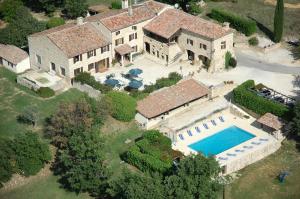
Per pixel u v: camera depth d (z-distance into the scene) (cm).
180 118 11950
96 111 11419
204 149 11144
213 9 15200
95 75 13262
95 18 13675
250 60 13950
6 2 15350
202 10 15762
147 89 12419
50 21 14650
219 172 9919
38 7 16075
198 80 13062
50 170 10956
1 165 10644
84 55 12950
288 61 13900
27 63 13725
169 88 12238
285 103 11981
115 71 13425
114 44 13500
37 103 12462
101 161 10162
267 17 15375
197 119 11850
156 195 9006
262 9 15738
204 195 9100
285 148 11312
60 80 13012
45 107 12338
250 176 10644
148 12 13988
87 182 10012
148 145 10894
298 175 10644
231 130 11656
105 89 12456
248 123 11844
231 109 12119
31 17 14675
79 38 13100
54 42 12812
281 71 13475
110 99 11788
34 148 10869
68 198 10356
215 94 12562
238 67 13638
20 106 12400
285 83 12975
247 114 12125
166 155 10669
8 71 13738
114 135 11531
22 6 15262
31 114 11731
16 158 10825
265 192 10294
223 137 11462
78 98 11950
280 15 14088
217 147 11188
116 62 13725
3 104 12481
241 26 14675
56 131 11012
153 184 9225
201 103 12394
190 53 13812
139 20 13725
